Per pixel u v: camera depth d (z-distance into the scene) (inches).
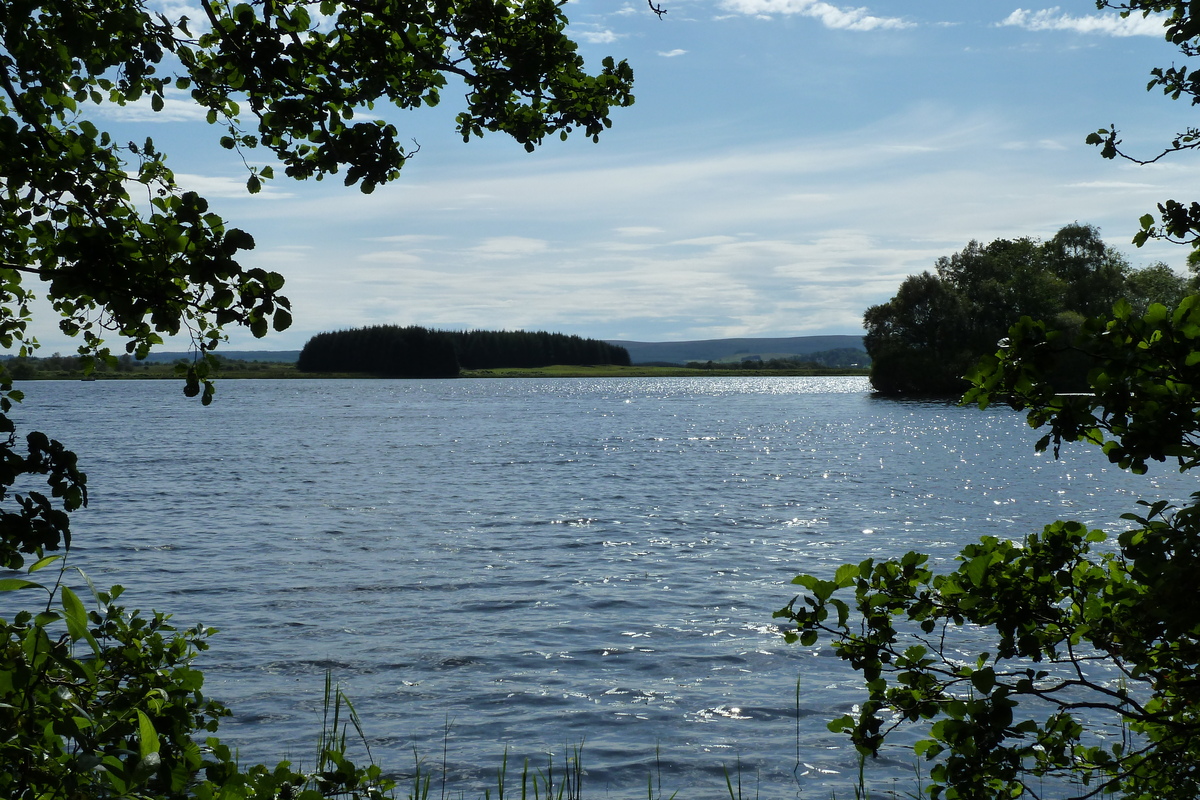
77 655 245.3
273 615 636.1
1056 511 1171.3
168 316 135.0
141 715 98.2
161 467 1749.5
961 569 167.5
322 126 163.8
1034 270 4173.2
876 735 175.8
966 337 4121.6
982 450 2158.0
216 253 132.0
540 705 460.8
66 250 131.9
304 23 161.3
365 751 401.7
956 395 4404.5
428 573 788.0
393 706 458.0
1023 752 159.6
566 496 1350.9
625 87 199.3
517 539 970.7
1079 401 140.9
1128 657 149.9
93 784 103.4
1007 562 169.2
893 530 1027.3
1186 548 125.0
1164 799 163.0
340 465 1820.9
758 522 1093.8
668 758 394.6
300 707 452.1
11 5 136.0
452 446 2301.9
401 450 2181.3
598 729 429.1
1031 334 143.0
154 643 178.7
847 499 1311.5
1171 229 170.1
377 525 1064.2
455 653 546.3
